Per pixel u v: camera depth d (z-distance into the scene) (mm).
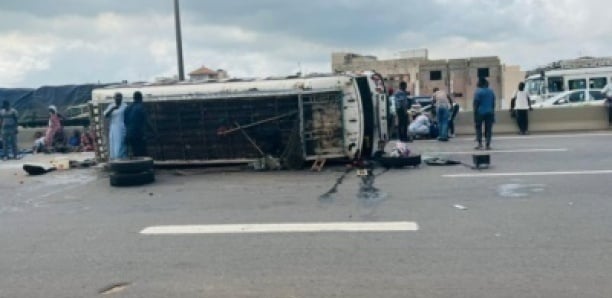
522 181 9953
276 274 5457
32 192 11266
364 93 13031
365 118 13078
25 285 5457
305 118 12836
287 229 7164
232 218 7957
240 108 13195
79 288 5316
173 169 13797
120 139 13023
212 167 13727
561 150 14289
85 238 7188
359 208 8211
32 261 6246
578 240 6160
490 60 70000
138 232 7395
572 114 20297
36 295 5172
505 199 8461
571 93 27094
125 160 11719
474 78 70438
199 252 6332
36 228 7898
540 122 20500
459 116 20641
